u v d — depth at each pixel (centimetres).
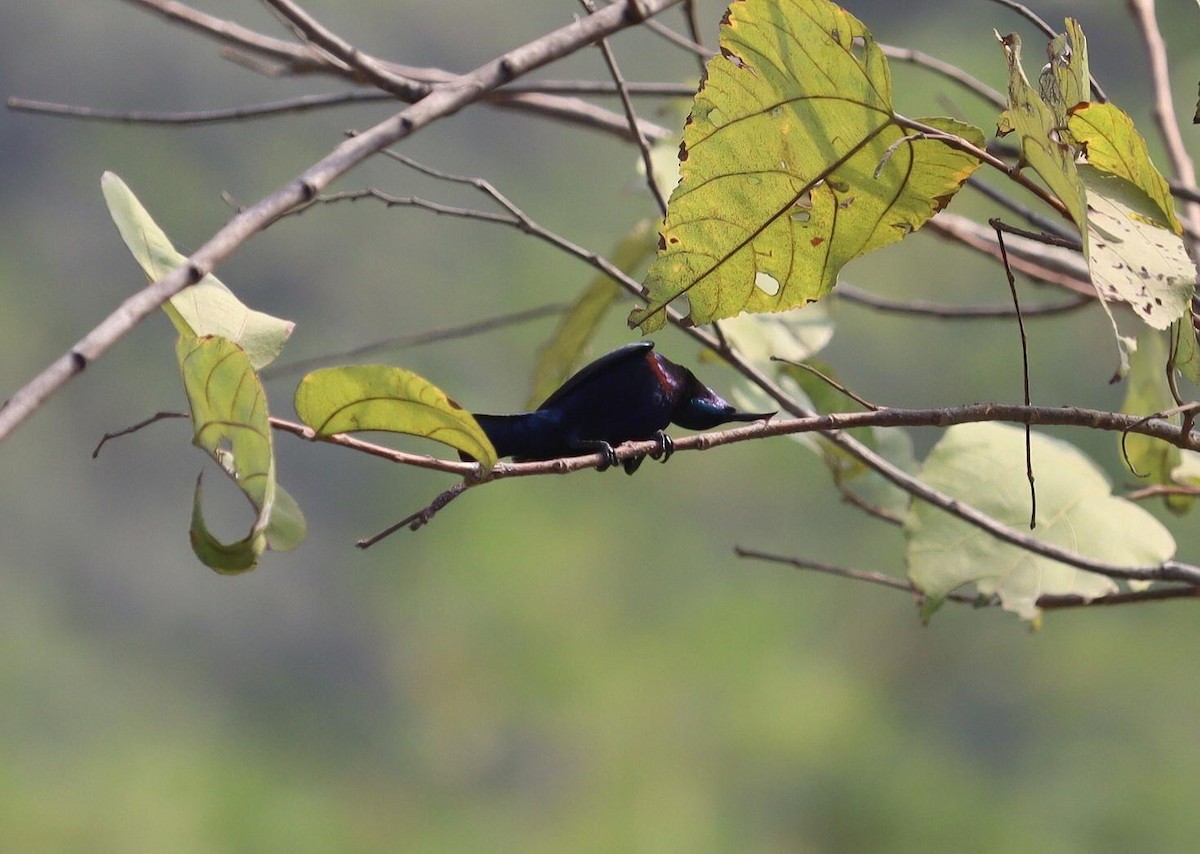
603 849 1584
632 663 1731
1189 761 1559
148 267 282
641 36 1716
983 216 1002
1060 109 269
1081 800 1560
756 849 1562
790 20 258
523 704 1716
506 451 324
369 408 265
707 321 291
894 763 1608
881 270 1659
